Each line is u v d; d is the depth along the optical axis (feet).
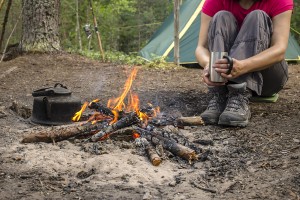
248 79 10.59
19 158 8.14
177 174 7.72
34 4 24.18
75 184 7.18
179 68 22.21
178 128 10.43
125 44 65.05
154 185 7.23
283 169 7.77
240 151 8.84
